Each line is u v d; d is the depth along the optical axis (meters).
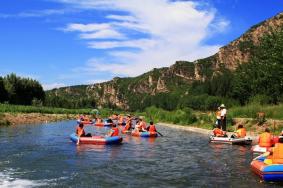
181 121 58.78
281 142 17.66
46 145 29.66
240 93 68.88
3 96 115.88
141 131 39.78
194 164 21.70
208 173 19.08
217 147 29.59
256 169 18.03
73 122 65.31
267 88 55.78
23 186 16.47
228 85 137.75
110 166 20.94
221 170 19.84
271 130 36.12
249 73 66.31
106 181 17.34
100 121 59.06
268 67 54.12
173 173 19.11
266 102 52.88
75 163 21.75
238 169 20.12
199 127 50.28
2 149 27.16
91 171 19.50
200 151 27.22
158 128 53.34
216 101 98.75
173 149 28.39
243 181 17.27
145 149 28.25
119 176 18.38
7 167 20.39
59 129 46.66
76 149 27.52
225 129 38.97
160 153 26.17
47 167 20.47
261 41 62.25
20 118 61.22
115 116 83.69
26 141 32.28
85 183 16.98
